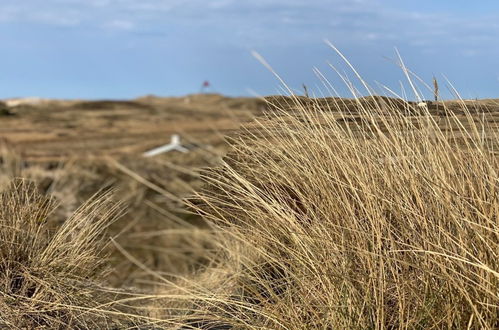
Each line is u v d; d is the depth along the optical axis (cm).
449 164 280
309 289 272
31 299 333
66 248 370
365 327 245
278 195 320
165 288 373
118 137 1301
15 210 384
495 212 249
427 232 250
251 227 320
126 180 654
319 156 315
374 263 257
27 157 774
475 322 231
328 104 345
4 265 352
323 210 296
